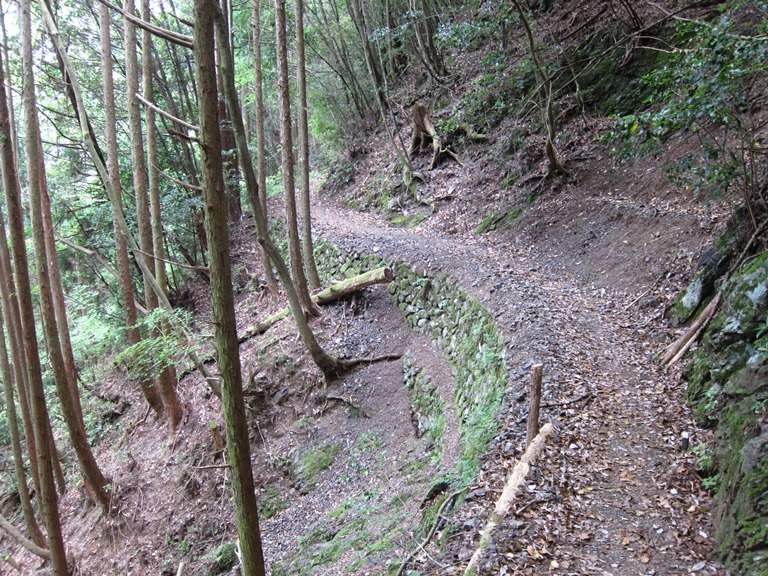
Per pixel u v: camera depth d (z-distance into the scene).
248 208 21.16
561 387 7.11
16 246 7.64
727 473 5.04
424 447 8.99
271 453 11.42
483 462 6.03
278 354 12.79
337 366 11.78
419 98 21.59
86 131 8.91
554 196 13.98
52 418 15.85
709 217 10.01
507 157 16.00
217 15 3.30
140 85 18.08
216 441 11.65
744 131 7.09
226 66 4.58
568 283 11.19
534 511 5.03
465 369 9.52
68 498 13.45
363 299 13.40
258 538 3.69
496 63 14.05
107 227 16.34
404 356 11.64
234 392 3.51
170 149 18.34
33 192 8.77
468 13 18.45
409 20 21.25
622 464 5.82
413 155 19.61
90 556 11.77
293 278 13.16
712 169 7.51
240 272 18.25
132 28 10.86
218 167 3.31
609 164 13.43
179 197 16.77
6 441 15.43
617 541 4.76
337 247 15.71
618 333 8.93
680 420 6.53
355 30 23.50
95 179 17.34
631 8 13.81
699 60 6.36
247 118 25.55
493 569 4.36
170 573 10.49
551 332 8.54
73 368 12.20
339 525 8.16
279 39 11.71
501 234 14.20
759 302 6.18
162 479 12.26
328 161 24.98
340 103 25.03
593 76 15.14
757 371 5.53
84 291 18.86
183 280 19.28
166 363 11.45
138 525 11.72
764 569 3.99
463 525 5.10
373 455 10.00
